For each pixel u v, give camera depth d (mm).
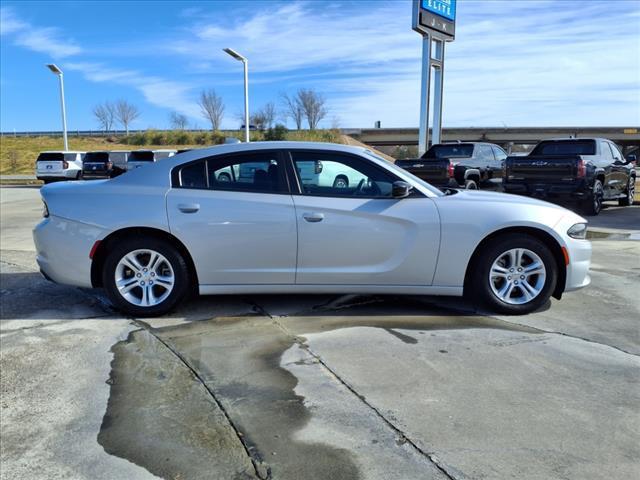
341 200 4484
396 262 4488
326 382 3291
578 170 11289
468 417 2857
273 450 2578
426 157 15578
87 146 58625
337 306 4859
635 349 3812
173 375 3428
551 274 4574
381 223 4457
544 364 3543
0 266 6723
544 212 4570
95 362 3652
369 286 4555
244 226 4438
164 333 4207
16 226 11109
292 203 4449
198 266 4508
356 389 3193
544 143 13438
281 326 4336
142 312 4566
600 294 5289
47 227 4582
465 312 4680
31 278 6059
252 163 4590
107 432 2773
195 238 4449
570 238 4586
